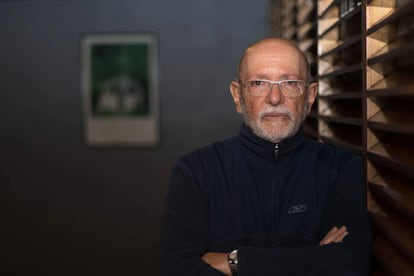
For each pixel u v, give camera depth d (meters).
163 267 1.35
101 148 4.04
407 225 1.04
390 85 1.07
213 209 1.37
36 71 4.02
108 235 4.05
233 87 1.44
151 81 3.97
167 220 1.38
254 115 1.31
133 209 4.05
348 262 1.23
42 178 4.06
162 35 3.94
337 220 1.33
